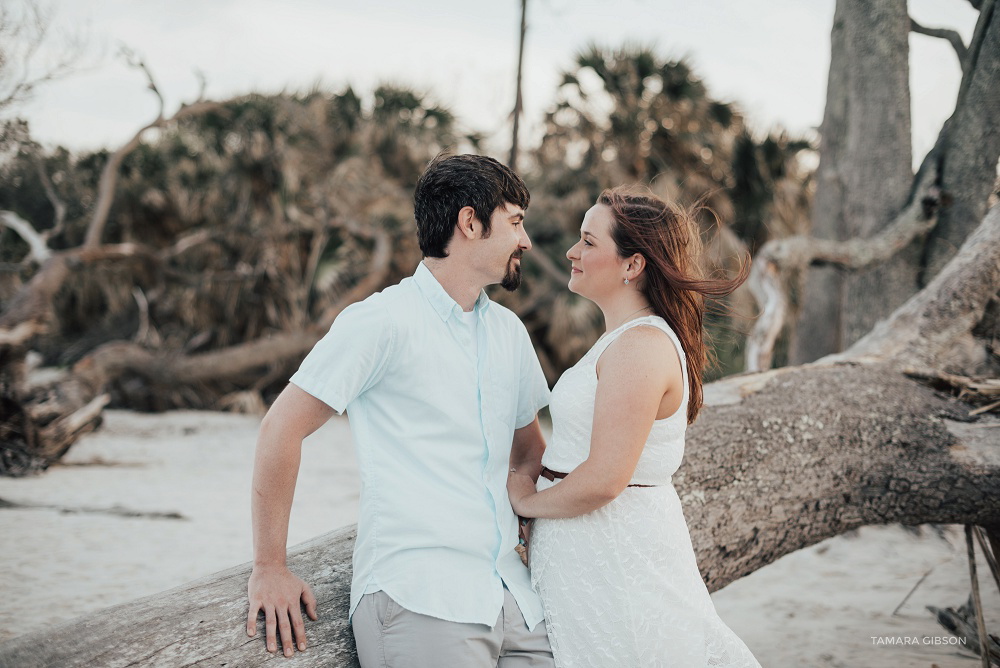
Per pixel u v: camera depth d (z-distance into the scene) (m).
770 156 10.31
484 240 1.73
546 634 1.77
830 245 4.71
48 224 10.70
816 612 3.52
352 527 2.08
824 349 5.99
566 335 10.15
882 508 2.77
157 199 11.66
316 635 1.69
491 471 1.75
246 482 6.04
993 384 3.00
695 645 1.71
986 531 2.98
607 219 1.84
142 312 10.77
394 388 1.68
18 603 3.22
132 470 6.35
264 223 11.55
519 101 10.96
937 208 4.61
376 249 10.74
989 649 2.87
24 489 5.48
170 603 1.64
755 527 2.54
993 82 4.30
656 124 10.58
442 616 1.59
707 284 1.78
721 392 2.84
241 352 9.27
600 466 1.68
